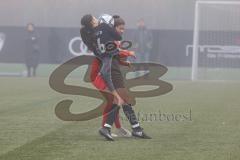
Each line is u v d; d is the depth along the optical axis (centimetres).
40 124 2844
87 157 2030
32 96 4278
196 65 6594
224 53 6812
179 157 2036
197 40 6612
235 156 2059
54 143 2311
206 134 2556
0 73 6794
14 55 7019
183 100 4066
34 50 6650
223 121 2981
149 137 2439
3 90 4797
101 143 2319
